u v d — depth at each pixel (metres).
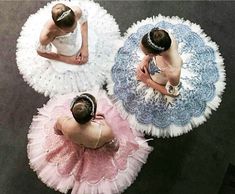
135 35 3.04
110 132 2.35
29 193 3.00
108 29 3.13
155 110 2.88
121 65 2.98
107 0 3.35
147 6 3.36
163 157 3.06
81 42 2.90
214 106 2.93
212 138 3.10
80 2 3.22
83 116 2.16
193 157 3.07
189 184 3.03
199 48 2.96
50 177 2.80
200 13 3.34
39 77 3.04
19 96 3.16
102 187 2.72
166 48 2.31
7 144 3.09
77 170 2.72
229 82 3.19
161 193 3.01
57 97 3.00
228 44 3.27
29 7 3.33
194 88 2.87
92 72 3.01
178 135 3.00
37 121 2.94
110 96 2.94
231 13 3.35
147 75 2.75
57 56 2.90
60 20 2.44
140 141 2.88
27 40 3.11
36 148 2.88
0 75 3.20
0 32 3.27
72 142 2.63
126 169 2.78
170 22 3.12
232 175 3.03
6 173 3.04
